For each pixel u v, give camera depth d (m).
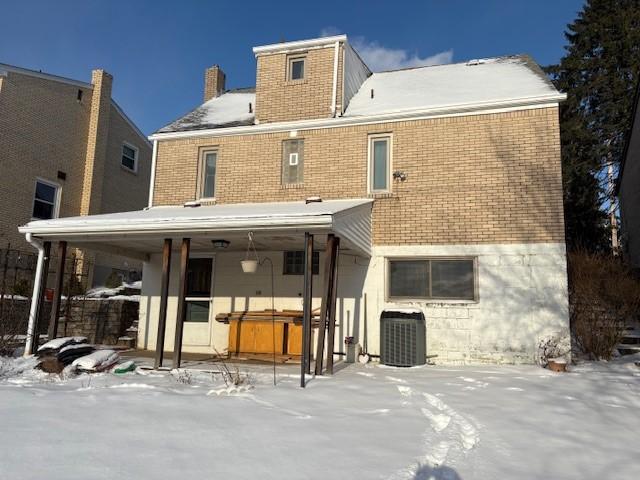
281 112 13.27
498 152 11.18
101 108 21.12
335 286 9.50
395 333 10.55
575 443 4.94
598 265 13.39
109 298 15.25
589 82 26.34
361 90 14.38
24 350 10.79
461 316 10.83
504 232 10.86
